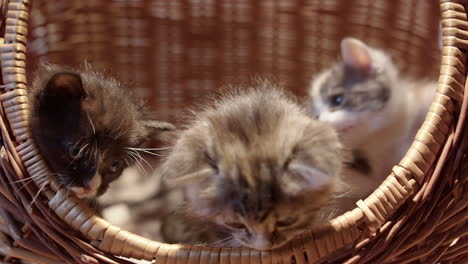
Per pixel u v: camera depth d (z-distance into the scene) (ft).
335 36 1.91
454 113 1.32
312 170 1.25
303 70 1.94
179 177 1.28
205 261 1.27
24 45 1.42
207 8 1.91
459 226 1.33
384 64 1.62
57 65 1.68
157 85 1.95
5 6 1.43
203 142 1.32
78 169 1.42
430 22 1.80
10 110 1.38
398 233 1.28
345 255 1.28
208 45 1.94
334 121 1.57
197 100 1.84
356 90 1.60
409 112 1.61
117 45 1.89
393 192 1.28
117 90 1.57
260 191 1.24
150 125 1.59
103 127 1.46
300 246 1.27
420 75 1.81
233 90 1.58
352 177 1.59
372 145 1.61
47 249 1.35
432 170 1.30
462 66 1.34
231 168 1.27
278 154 1.27
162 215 1.64
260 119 1.33
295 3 1.90
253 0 1.91
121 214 1.66
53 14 1.77
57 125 1.41
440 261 1.38
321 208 1.34
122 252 1.30
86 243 1.30
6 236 1.40
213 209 1.30
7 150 1.36
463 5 1.36
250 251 1.27
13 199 1.35
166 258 1.28
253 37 1.94
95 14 1.84
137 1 1.87
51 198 1.33
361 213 1.27
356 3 1.88
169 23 1.91
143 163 1.76
